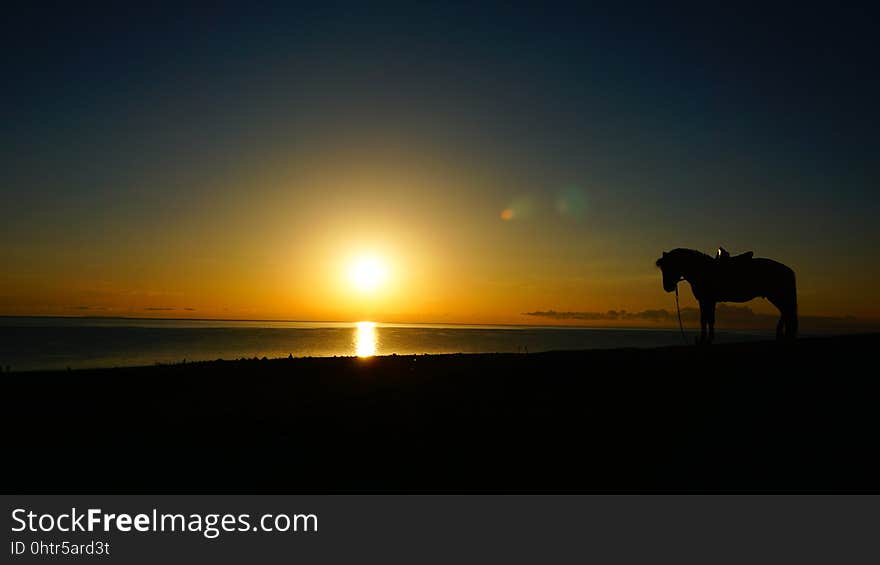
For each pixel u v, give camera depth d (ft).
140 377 53.52
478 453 35.55
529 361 59.47
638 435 38.09
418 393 48.19
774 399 43.91
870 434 36.70
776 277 63.72
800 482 31.73
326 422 40.34
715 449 35.86
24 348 161.58
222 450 35.47
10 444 35.78
